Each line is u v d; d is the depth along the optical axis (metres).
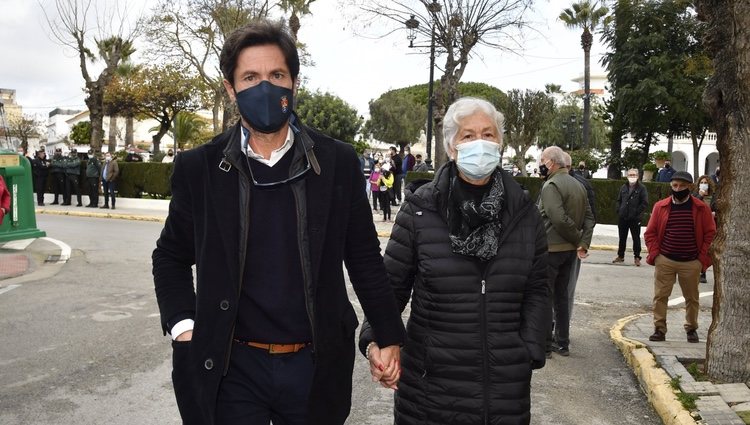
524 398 2.63
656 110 28.22
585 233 5.88
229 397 2.12
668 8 27.81
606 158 30.48
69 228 15.46
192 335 2.08
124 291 8.16
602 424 4.38
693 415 4.12
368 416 4.39
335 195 2.16
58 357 5.45
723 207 4.65
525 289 2.79
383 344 2.30
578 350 6.16
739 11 4.29
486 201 2.66
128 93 37.88
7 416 4.20
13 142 20.73
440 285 2.67
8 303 7.40
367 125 67.94
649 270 11.38
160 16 25.95
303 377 2.14
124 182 23.17
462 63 19.75
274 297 2.10
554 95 53.41
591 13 34.03
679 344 5.90
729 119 4.50
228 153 2.10
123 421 4.16
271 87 2.07
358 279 2.29
